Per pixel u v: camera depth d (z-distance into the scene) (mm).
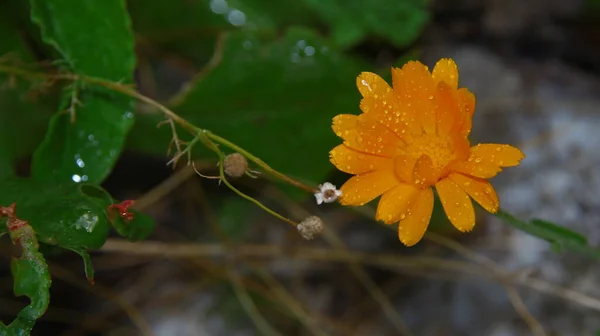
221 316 502
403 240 387
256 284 503
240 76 466
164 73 515
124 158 517
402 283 504
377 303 504
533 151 503
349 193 390
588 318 481
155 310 506
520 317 484
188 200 517
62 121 441
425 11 499
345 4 496
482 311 489
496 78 521
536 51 533
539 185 499
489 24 534
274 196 506
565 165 501
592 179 497
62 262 497
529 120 510
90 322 502
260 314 504
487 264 472
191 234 517
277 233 513
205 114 467
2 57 447
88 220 409
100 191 425
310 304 508
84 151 442
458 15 536
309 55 471
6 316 491
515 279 477
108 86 428
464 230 386
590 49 530
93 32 442
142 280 508
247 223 513
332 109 475
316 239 511
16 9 454
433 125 393
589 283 483
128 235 417
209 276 506
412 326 496
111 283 507
